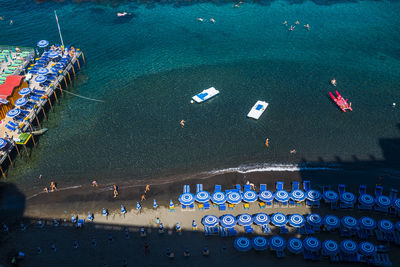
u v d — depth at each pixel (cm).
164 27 10050
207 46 9275
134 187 5866
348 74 8244
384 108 7306
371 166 6141
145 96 7756
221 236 5075
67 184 5956
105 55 9012
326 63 8600
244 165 6209
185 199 5388
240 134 6800
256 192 5734
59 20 10319
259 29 9881
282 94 7694
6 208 5562
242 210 5447
